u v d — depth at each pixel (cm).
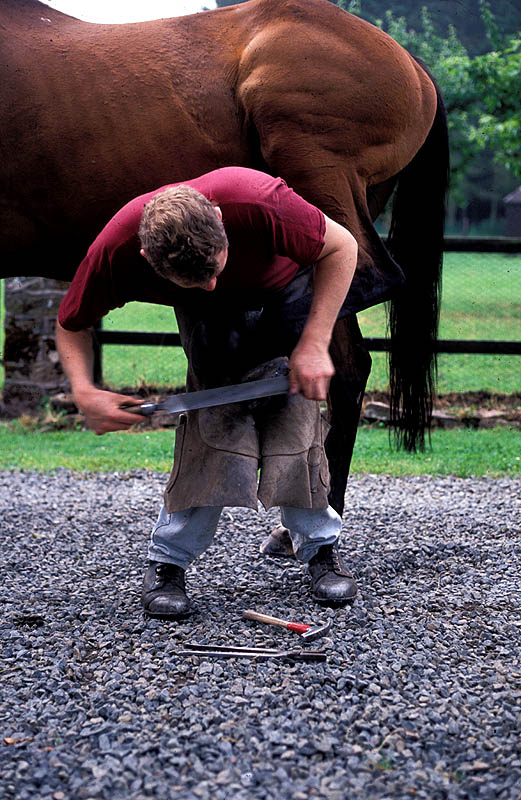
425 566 381
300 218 243
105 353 970
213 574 369
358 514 470
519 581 360
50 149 343
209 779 213
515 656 286
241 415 299
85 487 555
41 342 736
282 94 337
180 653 284
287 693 257
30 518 473
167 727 237
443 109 381
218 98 346
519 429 686
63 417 729
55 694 257
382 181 370
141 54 346
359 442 654
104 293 252
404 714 244
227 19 358
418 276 395
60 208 353
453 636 301
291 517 327
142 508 497
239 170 246
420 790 207
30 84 340
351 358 360
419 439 409
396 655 284
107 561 393
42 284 729
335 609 325
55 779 213
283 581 360
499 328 1107
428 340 400
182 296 267
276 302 296
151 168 346
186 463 305
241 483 295
